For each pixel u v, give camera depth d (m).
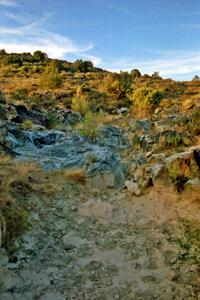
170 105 25.81
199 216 6.50
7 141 10.05
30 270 4.99
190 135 11.16
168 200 7.13
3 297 4.41
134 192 7.48
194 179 7.29
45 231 5.98
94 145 11.48
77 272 5.06
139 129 14.33
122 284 4.82
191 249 5.54
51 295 4.57
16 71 57.38
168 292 4.61
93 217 6.64
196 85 51.28
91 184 7.98
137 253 5.51
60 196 7.31
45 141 12.33
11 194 6.55
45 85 40.12
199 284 4.74
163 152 9.63
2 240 5.24
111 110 27.41
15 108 16.20
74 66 64.88
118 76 49.66
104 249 5.64
